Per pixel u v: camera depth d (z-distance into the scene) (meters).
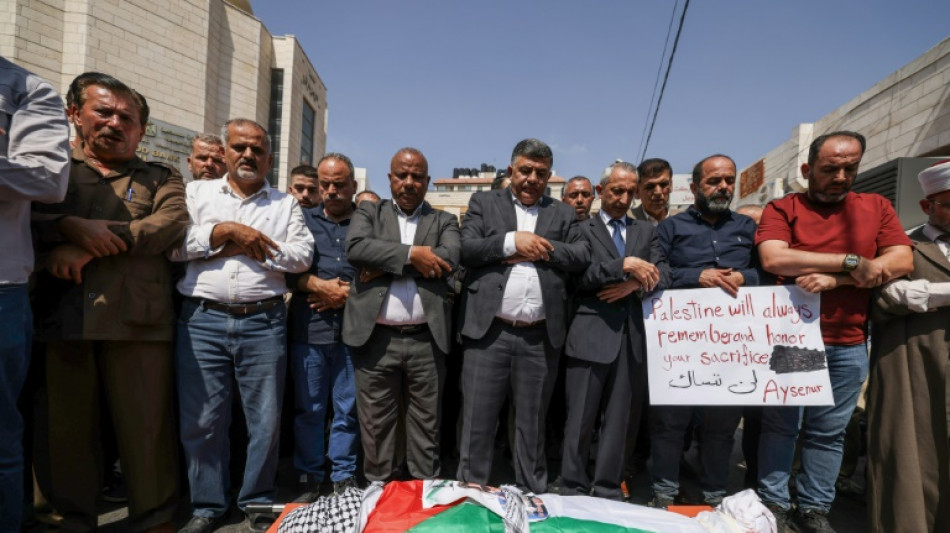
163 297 2.68
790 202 3.01
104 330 2.46
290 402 3.71
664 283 3.03
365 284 2.96
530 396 2.94
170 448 2.77
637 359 3.00
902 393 2.62
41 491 2.65
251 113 13.71
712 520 2.12
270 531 2.09
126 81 10.79
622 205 3.15
